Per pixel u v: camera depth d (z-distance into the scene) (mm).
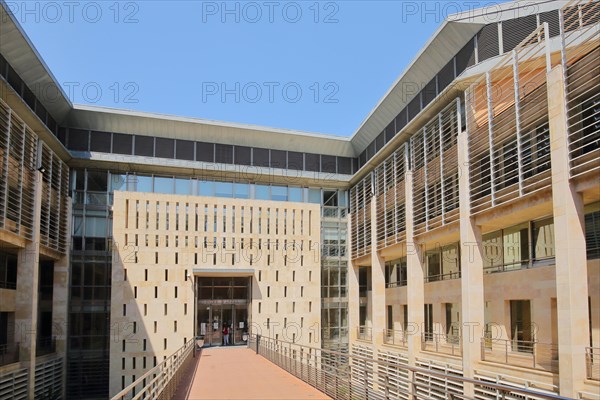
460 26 21500
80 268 30328
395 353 26375
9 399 20484
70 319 29578
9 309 22078
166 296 30531
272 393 14617
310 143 35469
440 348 23062
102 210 31391
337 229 36625
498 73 19062
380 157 30609
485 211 18094
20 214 21359
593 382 12812
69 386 28797
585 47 14820
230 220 32688
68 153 29375
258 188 35156
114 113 30891
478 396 17531
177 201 31828
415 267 24438
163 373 12453
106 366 29719
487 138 18484
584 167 13641
